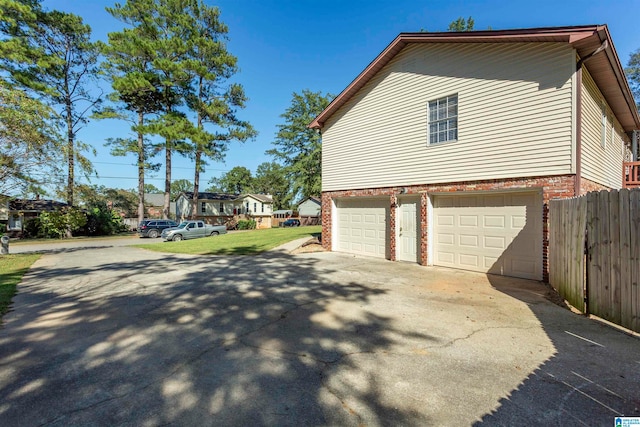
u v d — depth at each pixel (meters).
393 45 9.86
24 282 7.65
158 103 27.12
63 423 2.41
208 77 25.09
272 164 69.50
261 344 3.89
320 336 4.13
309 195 39.25
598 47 6.73
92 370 3.26
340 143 12.23
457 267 8.86
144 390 2.87
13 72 21.83
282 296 6.14
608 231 4.40
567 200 5.65
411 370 3.21
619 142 12.12
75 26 24.39
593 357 3.44
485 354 3.56
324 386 2.92
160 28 25.77
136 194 47.09
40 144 12.74
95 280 7.86
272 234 20.39
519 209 7.66
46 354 3.65
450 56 8.84
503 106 7.82
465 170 8.48
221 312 5.18
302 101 38.44
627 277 4.12
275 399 2.71
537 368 3.23
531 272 7.43
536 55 7.33
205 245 16.25
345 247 12.41
